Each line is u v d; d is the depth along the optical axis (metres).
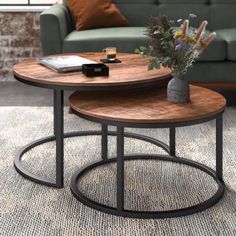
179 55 2.29
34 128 3.45
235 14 4.51
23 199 2.40
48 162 2.86
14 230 2.12
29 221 2.19
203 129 3.44
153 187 2.53
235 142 3.16
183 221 2.19
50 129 3.43
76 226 2.15
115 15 4.41
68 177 2.66
